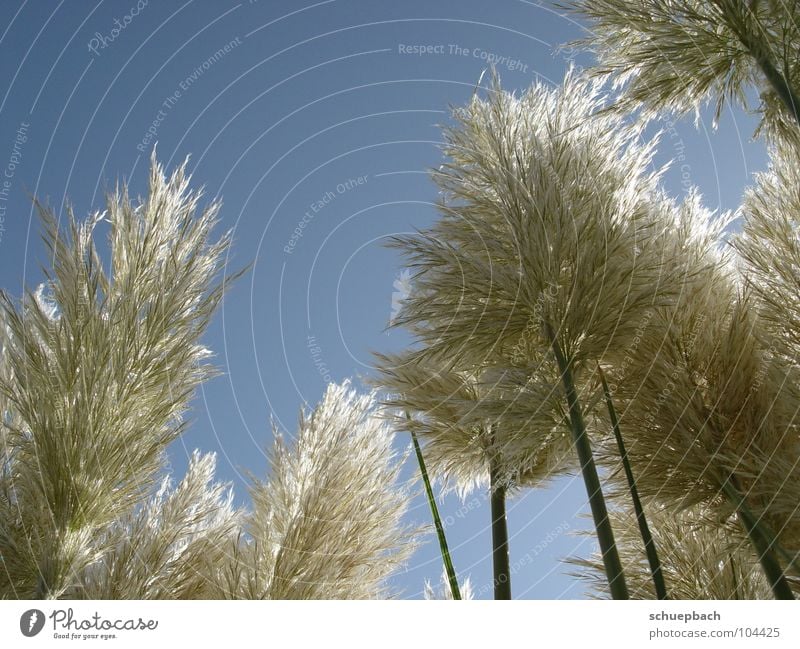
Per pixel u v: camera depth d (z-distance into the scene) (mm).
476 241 2139
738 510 1871
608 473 2227
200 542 2037
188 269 1596
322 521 2113
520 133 2252
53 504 1476
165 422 1578
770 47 2104
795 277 1963
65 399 1480
